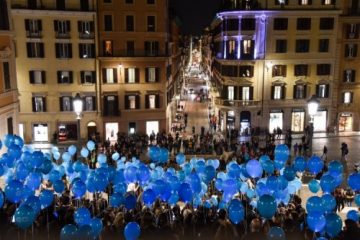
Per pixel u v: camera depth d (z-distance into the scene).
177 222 16.80
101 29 52.88
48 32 51.66
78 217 15.25
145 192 18.00
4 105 31.91
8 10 33.12
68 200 19.45
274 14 55.69
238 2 56.97
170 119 62.94
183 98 98.56
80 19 52.19
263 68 56.84
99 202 19.81
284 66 57.25
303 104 58.19
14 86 34.06
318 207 16.09
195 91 112.50
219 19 64.44
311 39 56.78
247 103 57.25
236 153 41.00
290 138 48.62
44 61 52.19
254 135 55.97
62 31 52.03
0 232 15.91
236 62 57.09
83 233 12.72
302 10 55.66
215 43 74.62
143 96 55.28
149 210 17.02
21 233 16.03
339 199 23.91
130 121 55.28
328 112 58.81
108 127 54.81
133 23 53.56
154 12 53.91
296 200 20.09
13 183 17.45
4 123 31.78
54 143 52.66
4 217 16.66
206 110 79.94
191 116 73.31
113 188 21.36
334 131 58.56
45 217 17.11
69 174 24.12
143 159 42.00
